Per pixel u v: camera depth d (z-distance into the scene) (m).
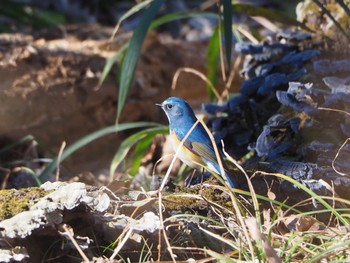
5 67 11.67
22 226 5.89
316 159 7.99
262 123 9.20
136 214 6.79
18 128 11.49
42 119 11.62
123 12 17.56
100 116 12.06
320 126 8.31
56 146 11.83
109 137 12.10
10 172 10.57
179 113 8.74
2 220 6.18
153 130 9.82
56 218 6.00
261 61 9.73
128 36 13.67
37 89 11.59
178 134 8.71
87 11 17.42
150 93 12.65
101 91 11.98
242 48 9.69
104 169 11.83
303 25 9.75
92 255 6.10
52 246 6.10
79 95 11.84
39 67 11.95
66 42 13.27
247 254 6.19
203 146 8.52
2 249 5.84
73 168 11.68
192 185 8.09
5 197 6.57
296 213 7.43
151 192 6.93
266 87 9.12
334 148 7.95
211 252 5.97
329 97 8.26
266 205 7.50
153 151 11.23
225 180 6.88
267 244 5.75
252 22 16.09
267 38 10.32
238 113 9.43
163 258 6.37
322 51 9.43
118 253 6.27
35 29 15.29
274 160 8.04
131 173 9.92
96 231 6.38
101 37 13.78
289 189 7.54
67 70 11.98
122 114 12.27
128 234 6.04
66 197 6.18
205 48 13.59
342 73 8.73
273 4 17.33
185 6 17.36
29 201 6.44
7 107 11.39
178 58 13.21
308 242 6.64
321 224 6.73
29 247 6.04
